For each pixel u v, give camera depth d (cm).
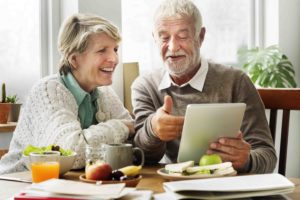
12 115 240
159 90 193
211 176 122
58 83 172
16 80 268
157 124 151
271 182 105
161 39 180
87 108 181
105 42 175
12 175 141
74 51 175
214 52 367
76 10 258
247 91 188
